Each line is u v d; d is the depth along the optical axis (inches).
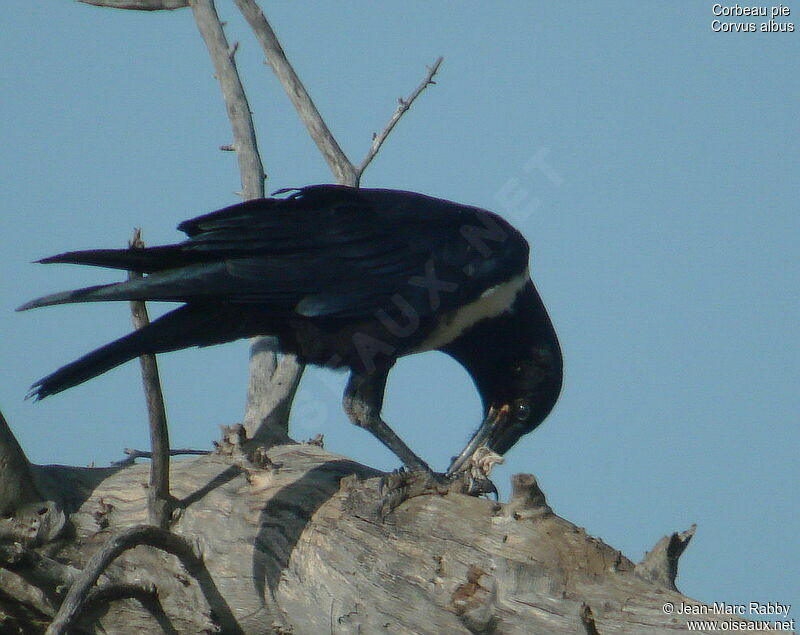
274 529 385.4
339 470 406.6
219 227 448.5
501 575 323.3
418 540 351.3
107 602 392.5
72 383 408.8
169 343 425.4
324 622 362.3
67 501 411.8
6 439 392.5
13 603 384.2
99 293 412.5
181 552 380.5
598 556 324.8
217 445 431.8
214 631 384.8
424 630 338.0
